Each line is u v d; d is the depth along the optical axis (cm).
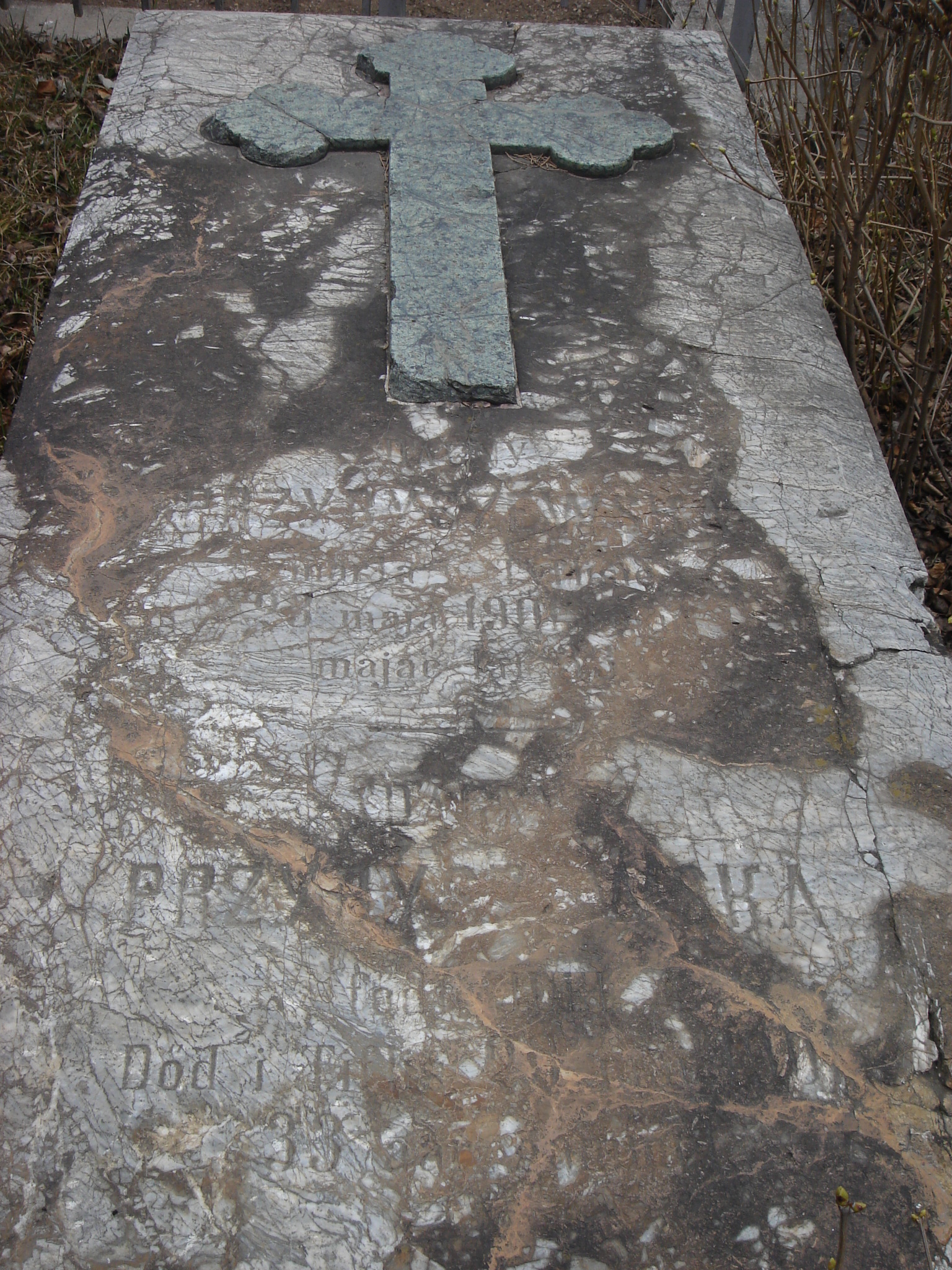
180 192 150
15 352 170
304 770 100
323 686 105
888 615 113
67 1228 80
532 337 137
